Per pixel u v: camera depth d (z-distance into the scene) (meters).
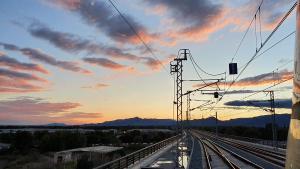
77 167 38.28
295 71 4.03
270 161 38.06
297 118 3.76
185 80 31.42
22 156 79.69
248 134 116.62
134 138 123.75
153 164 32.31
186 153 46.25
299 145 3.61
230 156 46.53
